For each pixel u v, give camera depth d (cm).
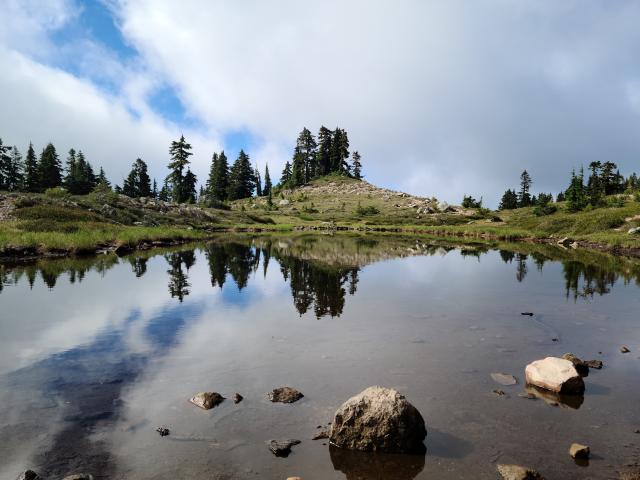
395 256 3281
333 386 785
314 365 894
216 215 9056
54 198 5412
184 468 529
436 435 617
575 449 566
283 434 615
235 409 689
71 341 1055
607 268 2608
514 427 641
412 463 550
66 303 1487
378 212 11619
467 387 784
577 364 884
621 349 1007
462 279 2116
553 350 1003
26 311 1364
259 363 904
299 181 15800
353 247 4162
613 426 646
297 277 2147
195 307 1447
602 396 752
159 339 1075
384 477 519
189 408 693
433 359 933
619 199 8088
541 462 551
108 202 6312
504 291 1778
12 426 628
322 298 1616
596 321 1278
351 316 1329
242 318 1297
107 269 2369
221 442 591
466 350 997
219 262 2794
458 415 677
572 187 9969
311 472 527
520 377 837
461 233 7212
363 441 579
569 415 679
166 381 804
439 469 538
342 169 16675
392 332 1145
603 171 11181
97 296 1616
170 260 2877
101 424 636
